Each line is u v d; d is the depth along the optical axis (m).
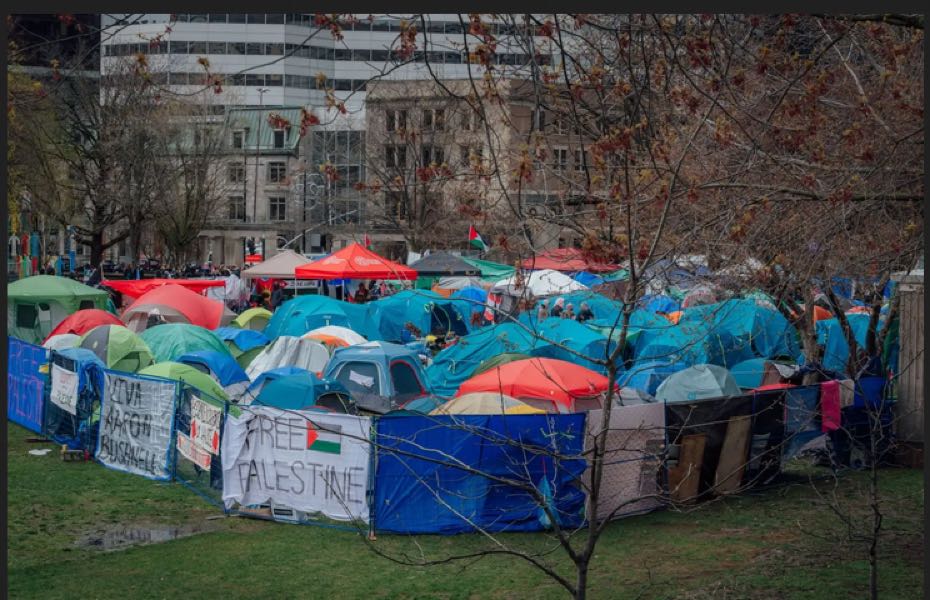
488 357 22.41
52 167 48.94
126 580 11.17
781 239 11.62
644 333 22.33
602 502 13.62
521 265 8.48
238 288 44.28
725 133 9.87
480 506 13.07
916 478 16.70
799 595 10.62
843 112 11.64
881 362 18.11
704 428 14.79
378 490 13.07
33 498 14.70
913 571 11.48
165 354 23.08
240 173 67.00
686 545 12.78
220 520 13.82
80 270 51.06
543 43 9.73
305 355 23.09
